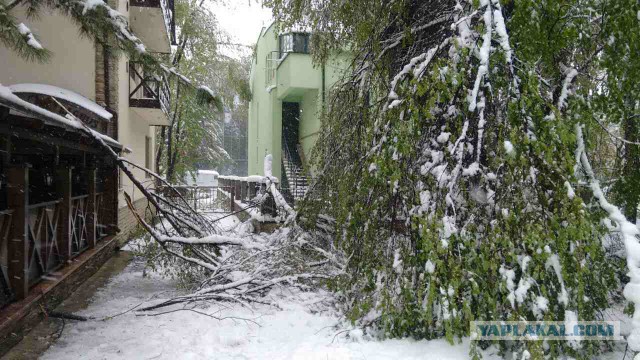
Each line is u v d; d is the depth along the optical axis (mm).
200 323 4574
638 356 2898
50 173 6719
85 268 6383
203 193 17500
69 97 6090
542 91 3900
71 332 4297
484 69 3551
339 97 6129
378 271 4289
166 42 12469
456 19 4039
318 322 4672
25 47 3709
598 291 3713
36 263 4844
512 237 3482
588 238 3314
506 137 3582
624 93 3816
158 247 6410
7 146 3969
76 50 7875
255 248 6195
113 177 8508
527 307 3465
